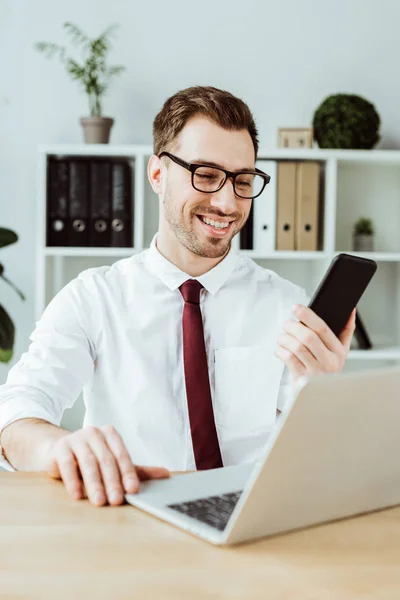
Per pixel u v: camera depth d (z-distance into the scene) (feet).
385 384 2.31
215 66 10.39
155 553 2.27
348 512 2.65
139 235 9.46
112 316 5.17
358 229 10.25
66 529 2.49
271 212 9.61
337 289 3.69
